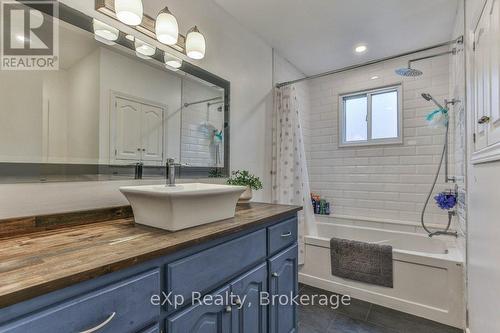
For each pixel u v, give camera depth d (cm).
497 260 108
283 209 152
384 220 282
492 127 111
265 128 247
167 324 79
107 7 120
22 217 92
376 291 207
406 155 281
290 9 199
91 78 118
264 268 125
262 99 244
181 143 161
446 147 250
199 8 177
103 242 82
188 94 167
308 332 172
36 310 53
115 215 118
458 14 200
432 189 255
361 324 181
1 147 93
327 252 231
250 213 137
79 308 58
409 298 194
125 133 131
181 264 83
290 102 255
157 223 100
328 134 330
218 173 188
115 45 127
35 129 100
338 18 211
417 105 276
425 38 243
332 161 326
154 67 146
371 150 302
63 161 108
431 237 241
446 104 249
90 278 60
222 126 194
